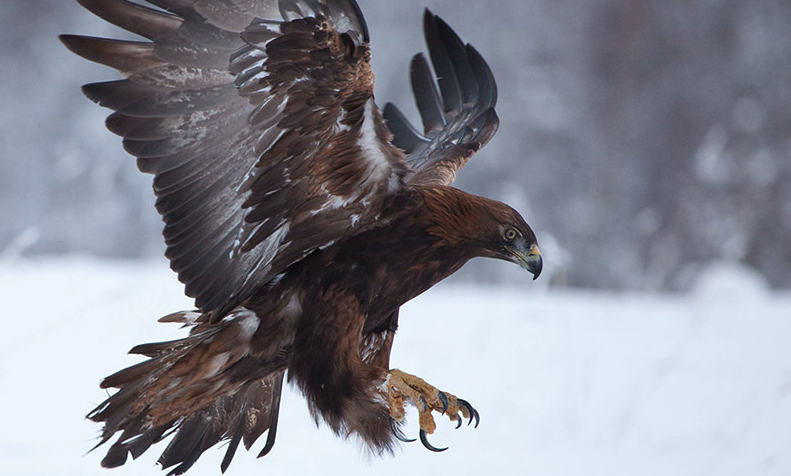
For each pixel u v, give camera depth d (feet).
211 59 28.48
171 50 28.27
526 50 188.85
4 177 178.70
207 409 31.40
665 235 153.99
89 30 187.62
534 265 30.45
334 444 36.27
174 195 29.32
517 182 169.89
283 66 27.45
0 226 175.42
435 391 29.32
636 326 60.08
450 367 46.50
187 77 28.66
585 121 184.55
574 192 174.60
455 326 56.85
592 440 36.24
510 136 177.99
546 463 33.32
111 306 57.82
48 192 177.88
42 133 182.09
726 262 95.25
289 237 29.94
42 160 180.45
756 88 184.03
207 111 28.86
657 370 45.75
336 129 28.55
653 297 99.35
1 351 46.98
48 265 88.69
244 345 30.12
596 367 47.42
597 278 156.97
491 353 49.47
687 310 69.26
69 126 182.39
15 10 189.06
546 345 51.72
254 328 30.14
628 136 184.55
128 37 186.50
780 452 34.40
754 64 185.78
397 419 29.27
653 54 193.16
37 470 30.76
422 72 41.06
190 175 29.30
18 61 186.60
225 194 29.50
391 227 30.09
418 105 40.96
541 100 180.45
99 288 63.57
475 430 37.73
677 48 192.34
